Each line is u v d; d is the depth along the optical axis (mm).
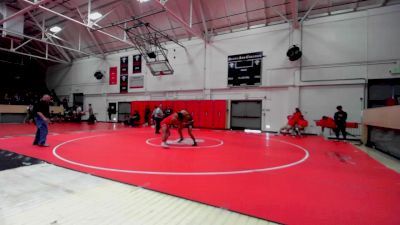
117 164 3711
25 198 2205
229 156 4672
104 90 18125
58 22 15008
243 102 12750
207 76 13570
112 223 1761
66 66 20875
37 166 3426
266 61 11781
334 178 3180
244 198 2336
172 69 13875
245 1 11414
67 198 2229
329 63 10305
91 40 17047
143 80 16109
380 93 9500
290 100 11102
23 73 20891
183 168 3555
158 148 5477
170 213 1961
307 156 4895
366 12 9625
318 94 10594
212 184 2781
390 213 2037
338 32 10156
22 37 13211
